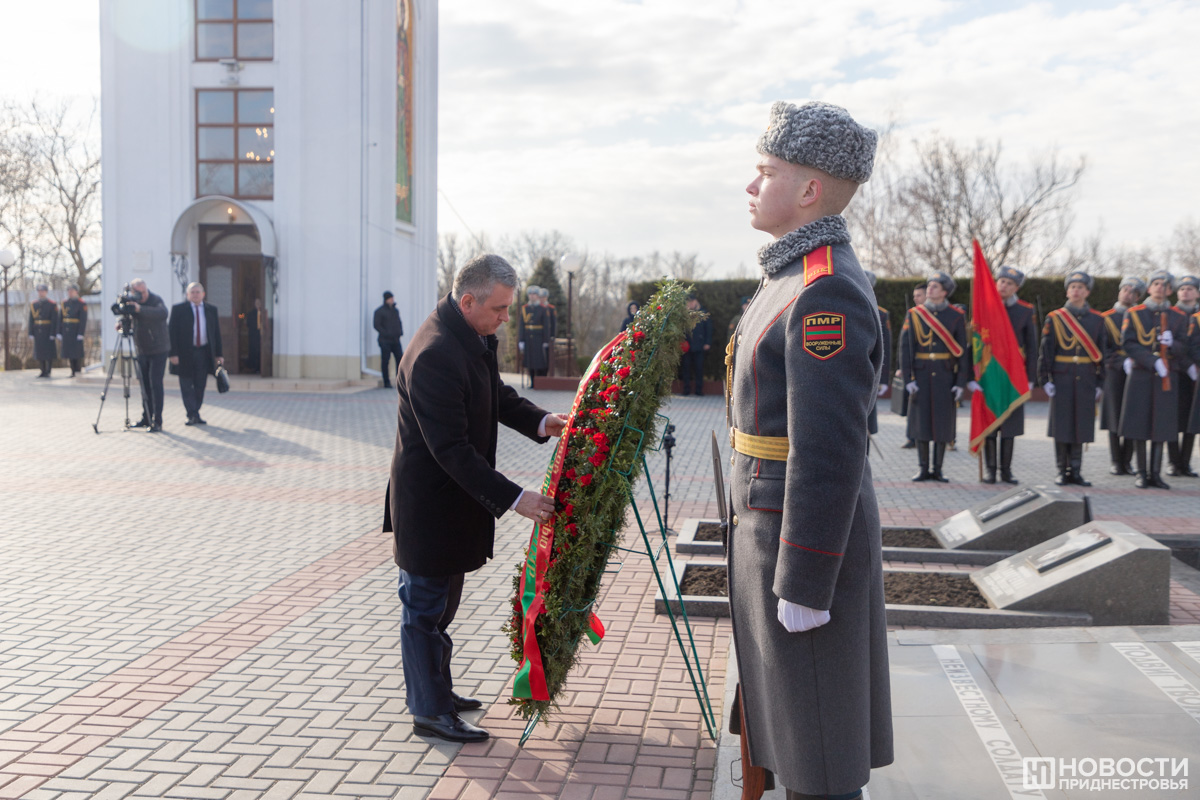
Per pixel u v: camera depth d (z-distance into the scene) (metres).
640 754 3.59
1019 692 3.69
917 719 3.48
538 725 3.85
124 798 3.23
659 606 5.32
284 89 19.95
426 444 3.58
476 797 3.26
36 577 5.98
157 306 12.84
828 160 2.34
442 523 3.60
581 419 3.43
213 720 3.88
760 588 2.41
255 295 20.73
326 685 4.26
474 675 4.41
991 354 9.78
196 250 20.64
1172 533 7.39
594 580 3.60
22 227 37.59
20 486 9.02
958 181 39.22
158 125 20.23
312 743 3.67
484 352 3.60
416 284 24.33
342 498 8.66
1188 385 10.48
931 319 10.03
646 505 8.44
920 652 4.13
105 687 4.22
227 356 20.84
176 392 18.00
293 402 16.84
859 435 2.21
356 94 19.97
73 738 3.70
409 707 3.74
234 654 4.65
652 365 3.38
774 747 2.47
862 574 2.38
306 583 5.90
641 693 4.19
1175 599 5.69
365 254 20.34
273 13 19.92
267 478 9.62
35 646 4.75
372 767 3.47
